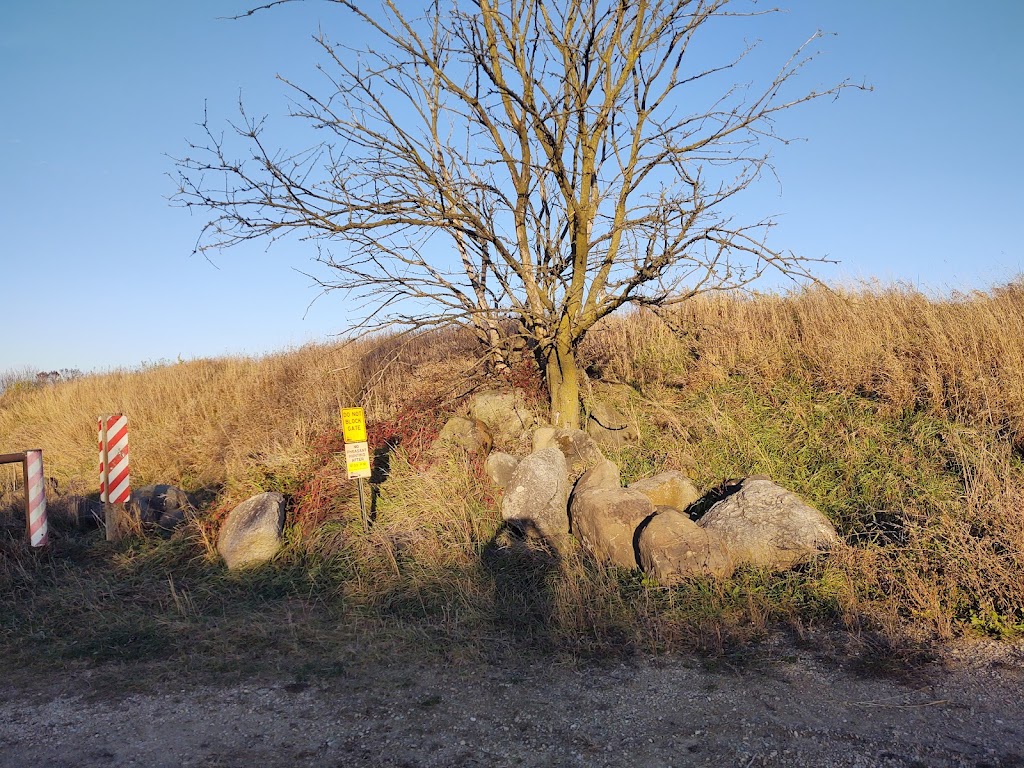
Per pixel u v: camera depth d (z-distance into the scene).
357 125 7.71
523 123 8.43
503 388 9.81
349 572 6.96
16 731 4.41
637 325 11.28
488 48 8.29
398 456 8.84
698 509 7.50
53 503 9.15
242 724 4.39
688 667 4.86
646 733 4.05
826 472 7.57
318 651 5.43
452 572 6.69
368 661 5.20
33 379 23.16
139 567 7.53
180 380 15.91
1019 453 7.01
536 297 8.56
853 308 9.86
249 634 5.77
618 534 6.58
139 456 11.93
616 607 5.77
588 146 8.27
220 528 7.88
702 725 4.11
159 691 4.89
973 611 5.23
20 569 7.22
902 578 5.62
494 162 8.14
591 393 9.41
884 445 7.66
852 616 5.34
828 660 4.84
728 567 6.09
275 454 9.66
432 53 8.67
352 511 8.06
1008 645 4.84
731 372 9.86
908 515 6.45
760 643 5.17
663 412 9.12
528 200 8.62
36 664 5.39
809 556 6.14
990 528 5.83
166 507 9.24
